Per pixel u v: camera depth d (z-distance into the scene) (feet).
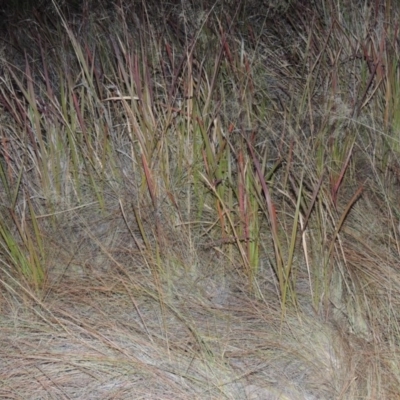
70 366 7.13
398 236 8.14
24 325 7.67
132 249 8.58
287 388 6.78
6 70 10.04
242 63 9.75
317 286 7.57
